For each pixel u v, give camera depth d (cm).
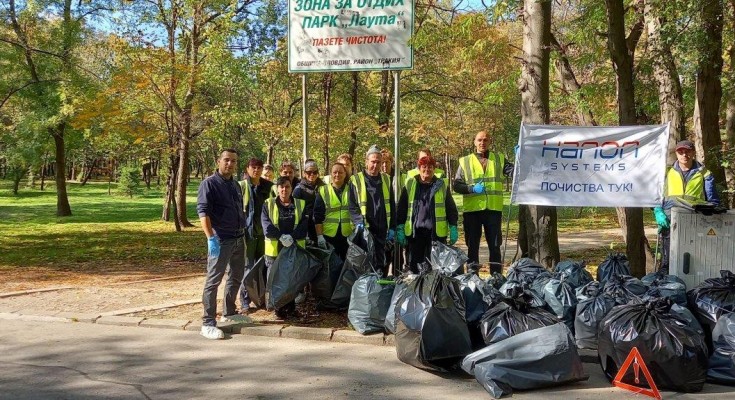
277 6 2333
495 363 491
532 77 802
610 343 505
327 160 2127
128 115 2173
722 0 861
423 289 550
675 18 869
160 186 5497
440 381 516
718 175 999
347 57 879
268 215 724
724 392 488
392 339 623
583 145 696
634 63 1086
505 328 523
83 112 2162
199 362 564
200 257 1415
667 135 676
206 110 2367
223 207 659
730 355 500
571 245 1545
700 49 881
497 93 1410
